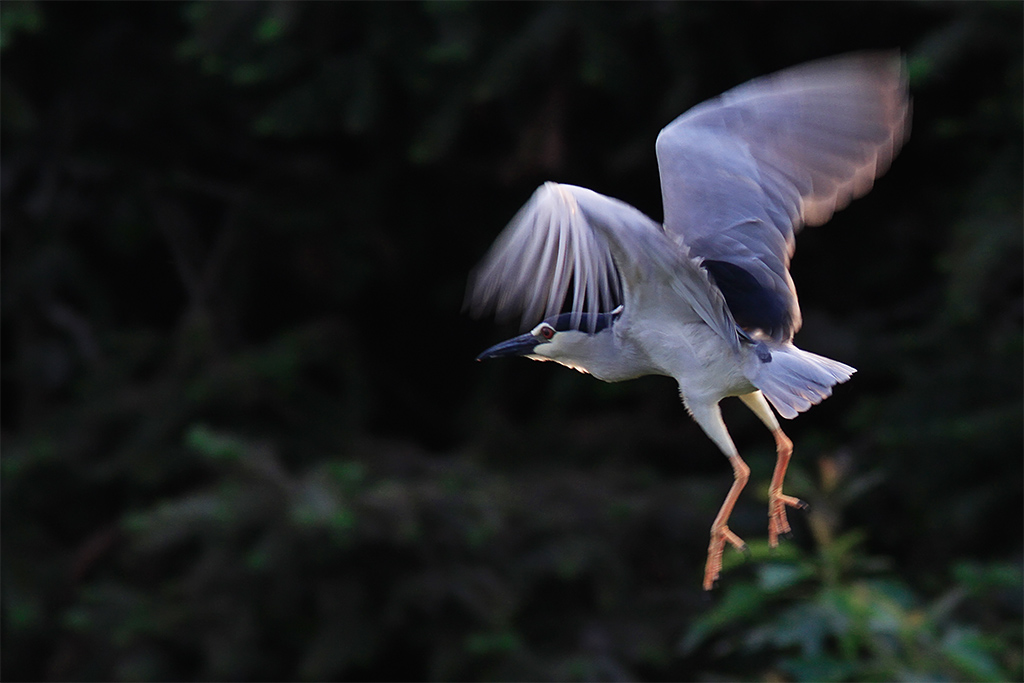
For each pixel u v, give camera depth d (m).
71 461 11.79
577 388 12.08
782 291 4.77
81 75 12.52
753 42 10.66
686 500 10.75
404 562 10.41
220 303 12.81
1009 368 10.26
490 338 12.98
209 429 11.61
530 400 13.30
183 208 13.16
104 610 10.80
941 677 5.62
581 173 11.58
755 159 4.73
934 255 11.62
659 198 11.62
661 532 10.70
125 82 12.52
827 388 4.55
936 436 10.08
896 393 10.62
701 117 4.84
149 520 10.20
